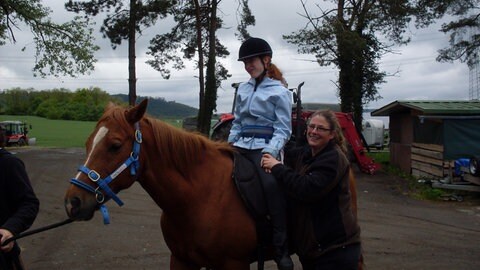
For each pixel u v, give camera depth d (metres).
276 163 3.02
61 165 16.06
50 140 34.72
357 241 3.00
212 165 3.21
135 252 6.16
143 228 7.54
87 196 2.67
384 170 15.95
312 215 3.01
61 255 5.96
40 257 5.85
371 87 21.31
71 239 6.72
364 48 20.02
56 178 12.93
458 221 8.76
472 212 9.67
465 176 11.54
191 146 3.12
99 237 6.88
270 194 3.09
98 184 2.70
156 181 3.03
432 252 6.50
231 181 3.20
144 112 2.86
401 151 15.97
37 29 22.02
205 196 3.10
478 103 15.23
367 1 21.05
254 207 3.10
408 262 5.99
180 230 3.13
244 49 3.33
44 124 60.56
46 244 6.43
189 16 28.23
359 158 14.99
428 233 7.69
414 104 14.48
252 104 3.30
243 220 3.12
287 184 2.95
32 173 13.77
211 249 3.07
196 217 3.06
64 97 84.81
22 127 29.88
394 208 9.93
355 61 20.45
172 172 3.04
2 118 69.62
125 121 2.83
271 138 3.27
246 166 3.23
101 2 22.91
